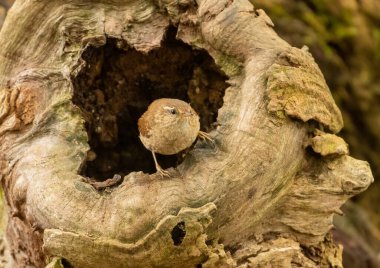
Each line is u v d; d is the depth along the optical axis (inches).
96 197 249.6
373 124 483.2
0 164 277.3
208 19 286.5
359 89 478.6
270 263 262.7
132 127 334.0
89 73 307.4
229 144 261.7
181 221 238.5
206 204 244.2
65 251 242.2
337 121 288.4
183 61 318.7
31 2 293.1
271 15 465.7
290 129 269.9
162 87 329.1
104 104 320.8
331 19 478.6
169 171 258.5
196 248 242.5
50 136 274.1
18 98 279.4
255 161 258.8
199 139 275.4
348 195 274.8
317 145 273.1
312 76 279.4
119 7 298.7
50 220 248.5
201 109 322.7
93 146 322.7
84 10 297.3
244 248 264.8
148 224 241.4
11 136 277.4
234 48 283.4
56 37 295.1
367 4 478.9
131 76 323.3
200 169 256.2
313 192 274.2
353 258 423.5
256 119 264.7
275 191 266.7
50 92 283.9
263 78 271.0
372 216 489.1
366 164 275.9
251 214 262.4
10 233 301.6
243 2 289.7
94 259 242.7
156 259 242.4
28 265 288.4
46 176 258.4
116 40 298.5
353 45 477.1
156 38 296.2
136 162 333.1
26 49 294.8
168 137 266.8
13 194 269.9
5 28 295.3
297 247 268.8
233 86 281.6
